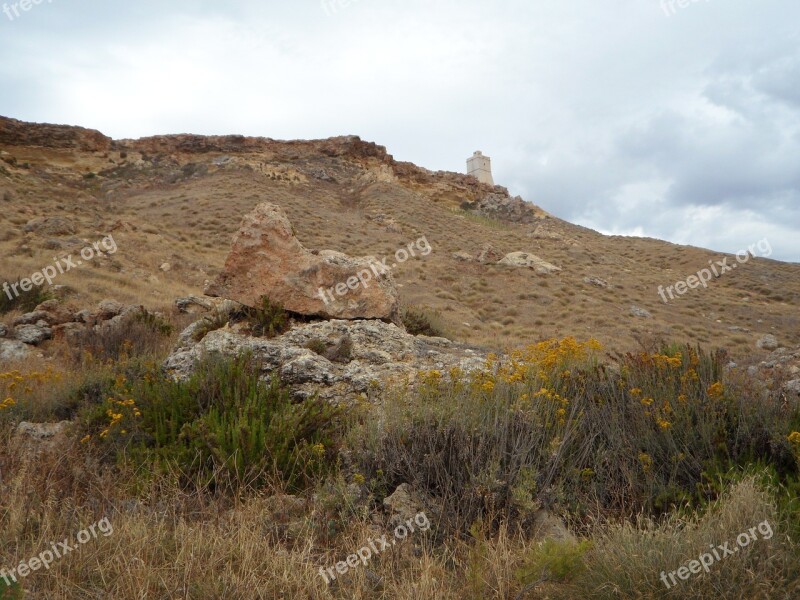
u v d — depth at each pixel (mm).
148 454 4785
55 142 62688
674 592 2941
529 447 4301
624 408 4953
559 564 3186
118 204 48625
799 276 43812
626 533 3328
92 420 5766
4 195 36562
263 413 5254
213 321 9258
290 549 3691
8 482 4117
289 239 9594
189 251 31172
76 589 3102
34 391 7734
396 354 8070
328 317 9258
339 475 4305
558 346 6277
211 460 4684
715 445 4398
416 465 4328
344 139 77062
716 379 5215
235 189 53344
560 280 36188
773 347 23531
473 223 58219
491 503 3939
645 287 37219
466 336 20828
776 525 3176
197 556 3355
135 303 19641
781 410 4594
